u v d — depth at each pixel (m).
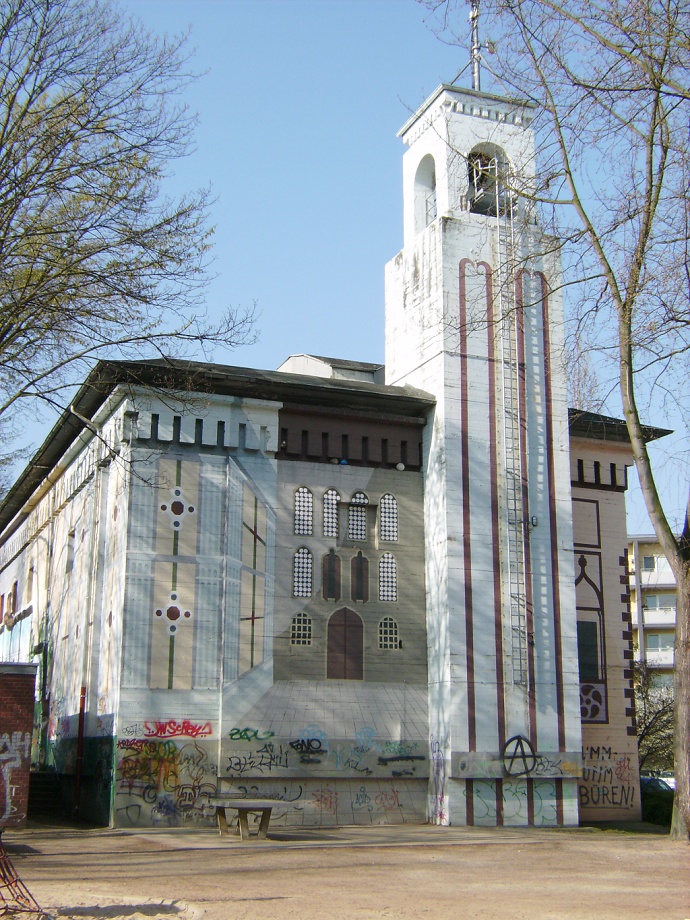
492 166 37.12
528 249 35.47
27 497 48.53
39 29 24.45
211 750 30.05
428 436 34.88
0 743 24.98
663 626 77.38
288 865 20.17
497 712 32.31
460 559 33.06
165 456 31.61
